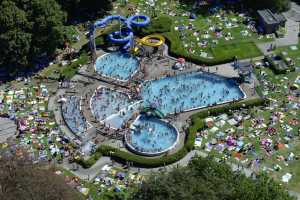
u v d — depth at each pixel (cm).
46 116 18675
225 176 13575
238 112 18862
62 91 19875
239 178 13738
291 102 19312
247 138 17775
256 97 19550
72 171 16600
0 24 19738
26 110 18912
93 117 18662
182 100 19538
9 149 14600
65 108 18988
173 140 17788
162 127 18325
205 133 17962
